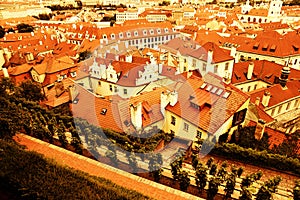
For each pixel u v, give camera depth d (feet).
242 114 92.43
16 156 64.28
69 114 100.12
